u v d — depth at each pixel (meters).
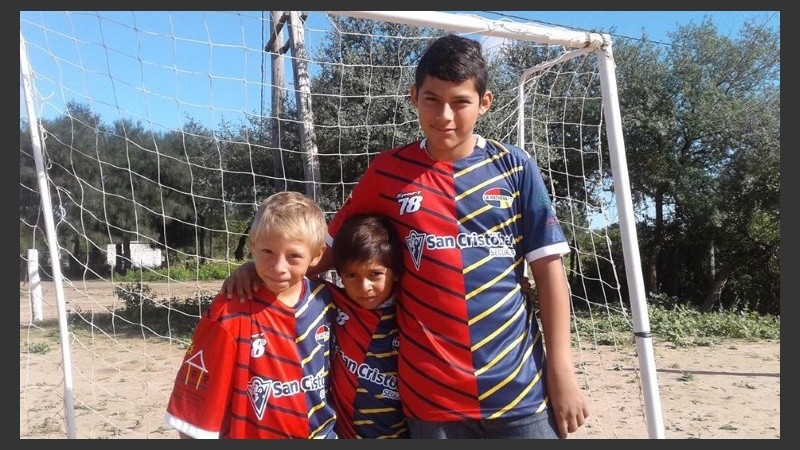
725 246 12.52
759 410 4.95
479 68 1.90
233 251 9.82
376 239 1.92
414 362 1.91
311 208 1.97
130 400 5.20
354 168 8.26
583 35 2.67
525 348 1.95
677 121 12.00
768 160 11.63
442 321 1.88
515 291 1.95
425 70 1.90
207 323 1.90
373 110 7.39
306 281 2.06
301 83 6.15
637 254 2.57
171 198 11.93
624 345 7.39
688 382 5.91
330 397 2.05
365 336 2.03
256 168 8.92
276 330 1.92
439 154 1.98
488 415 1.86
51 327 8.35
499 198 1.95
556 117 6.53
